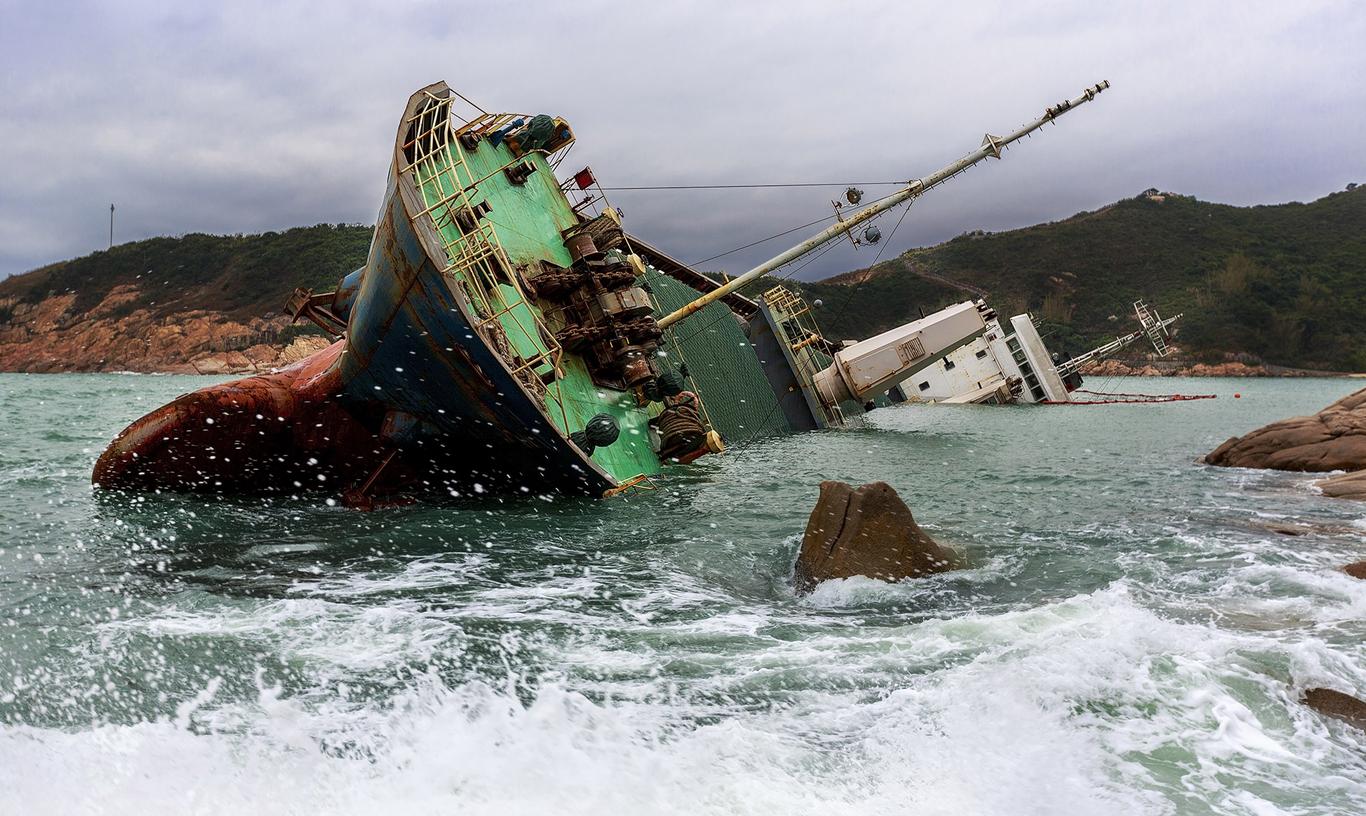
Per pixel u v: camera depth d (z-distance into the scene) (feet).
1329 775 21.29
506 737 22.93
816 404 132.87
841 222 102.32
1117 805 20.06
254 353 574.15
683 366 107.14
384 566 42.60
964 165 101.30
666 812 19.71
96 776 20.85
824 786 20.86
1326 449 77.05
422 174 63.93
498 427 59.62
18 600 34.88
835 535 40.55
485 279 63.31
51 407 153.17
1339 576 38.19
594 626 32.73
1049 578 40.29
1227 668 26.96
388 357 60.75
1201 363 553.23
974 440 114.32
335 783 20.76
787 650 29.91
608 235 81.20
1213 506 59.47
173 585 38.04
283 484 69.00
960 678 26.68
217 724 23.71
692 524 54.08
